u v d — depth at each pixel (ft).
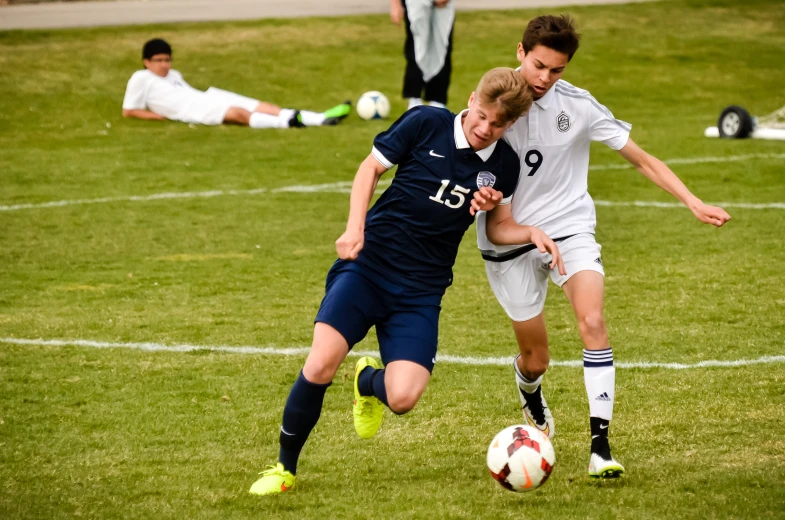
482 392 65.82
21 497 48.75
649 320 81.35
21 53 215.51
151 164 152.05
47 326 81.30
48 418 61.11
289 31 244.63
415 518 45.55
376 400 53.98
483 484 50.34
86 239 113.09
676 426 57.88
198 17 263.29
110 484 50.75
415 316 50.60
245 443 57.26
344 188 138.51
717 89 217.15
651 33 258.16
